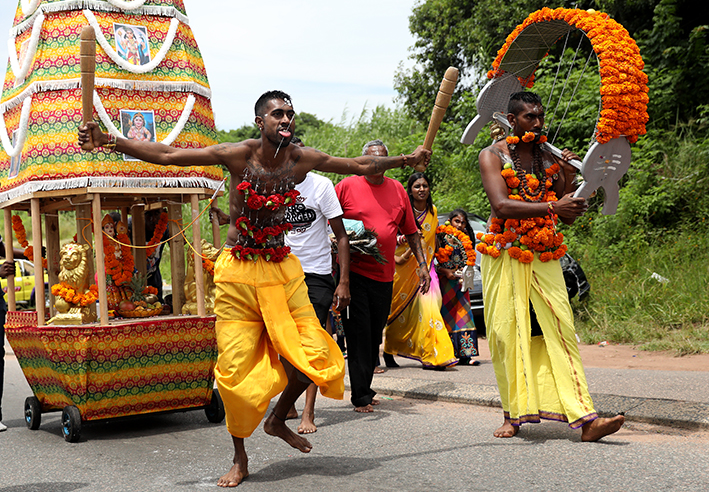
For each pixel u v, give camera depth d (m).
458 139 14.68
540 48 4.54
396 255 6.71
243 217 3.49
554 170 4.18
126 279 5.14
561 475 3.38
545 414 4.04
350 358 5.29
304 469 3.76
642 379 5.48
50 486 3.68
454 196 13.71
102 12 4.76
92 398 4.61
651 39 13.35
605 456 3.65
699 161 11.59
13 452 4.51
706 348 6.79
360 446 4.22
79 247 4.71
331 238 5.39
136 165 4.66
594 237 11.12
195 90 4.99
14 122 4.96
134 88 4.77
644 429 4.24
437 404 5.44
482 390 5.54
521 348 4.06
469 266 5.21
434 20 21.25
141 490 3.53
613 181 3.85
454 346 7.17
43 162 4.62
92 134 3.29
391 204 5.25
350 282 5.22
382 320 5.34
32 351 4.94
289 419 5.18
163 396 4.85
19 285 15.43
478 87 16.69
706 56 12.68
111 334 4.52
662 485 3.16
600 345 7.73
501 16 18.00
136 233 5.68
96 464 4.09
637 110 3.75
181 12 5.11
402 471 3.63
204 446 4.41
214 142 5.16
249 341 3.49
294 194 3.55
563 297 4.07
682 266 9.41
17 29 4.98
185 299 5.14
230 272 3.49
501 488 3.26
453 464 3.69
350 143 18.03
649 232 10.74
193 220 4.85
